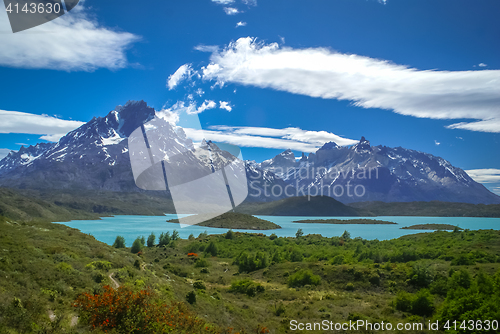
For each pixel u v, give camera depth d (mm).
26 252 23891
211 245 83312
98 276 24594
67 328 14758
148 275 32781
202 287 40344
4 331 13562
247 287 46688
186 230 159625
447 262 53625
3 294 16375
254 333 27625
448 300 28438
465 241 76312
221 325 27438
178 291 32531
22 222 38344
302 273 51688
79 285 22141
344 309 35844
